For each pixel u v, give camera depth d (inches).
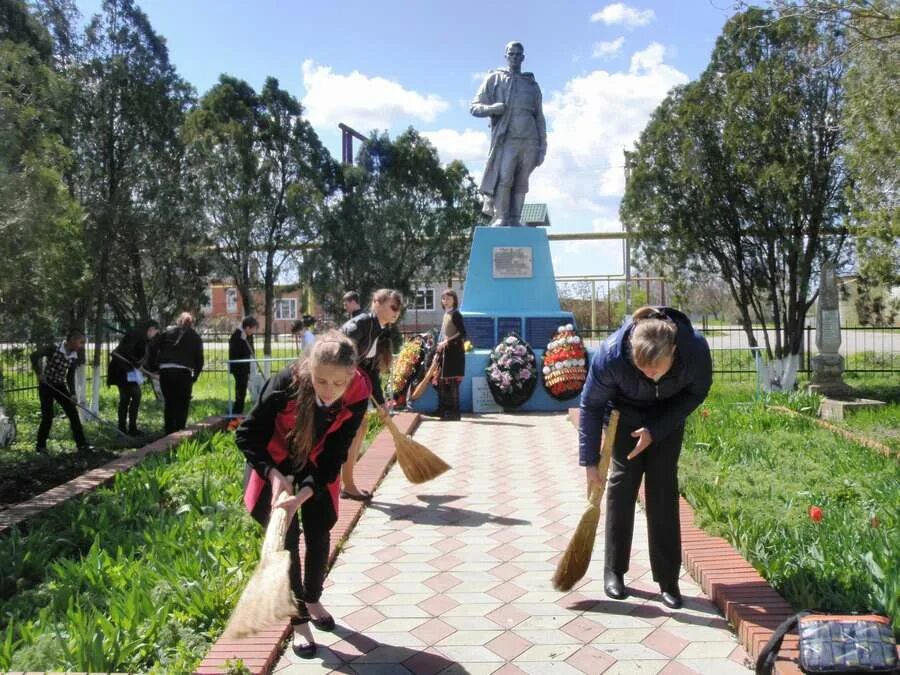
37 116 358.9
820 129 507.5
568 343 442.3
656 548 155.6
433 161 848.9
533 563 183.6
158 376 392.2
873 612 126.1
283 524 122.2
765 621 138.1
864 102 376.2
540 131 497.4
